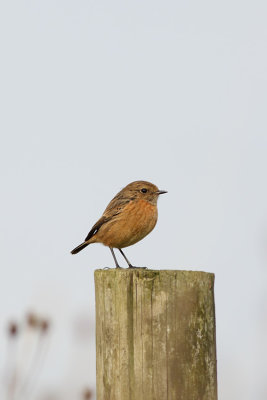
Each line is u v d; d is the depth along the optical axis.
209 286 11.59
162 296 11.30
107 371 11.50
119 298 11.44
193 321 11.34
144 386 11.08
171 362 11.16
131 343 11.28
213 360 11.55
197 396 11.19
